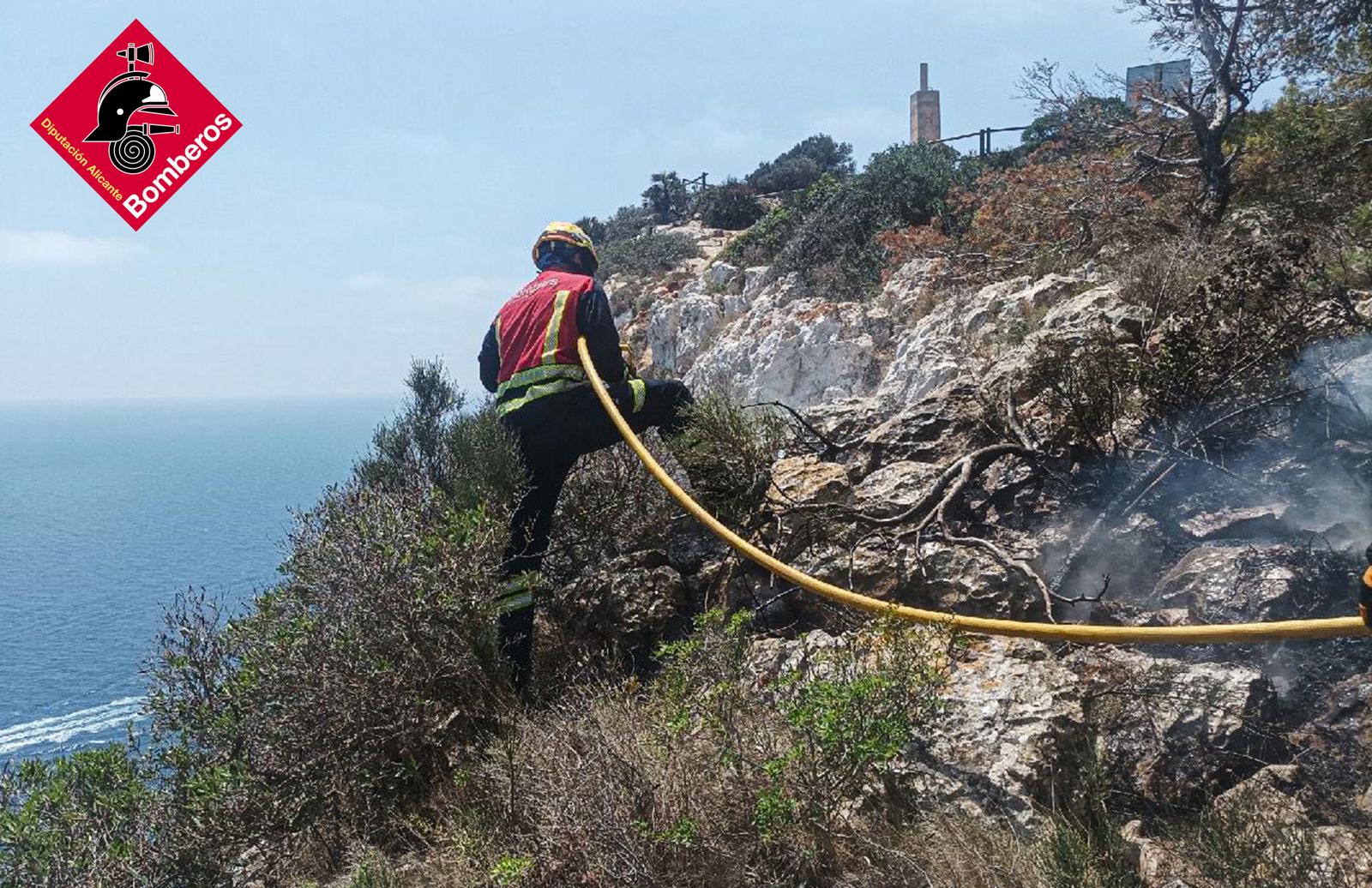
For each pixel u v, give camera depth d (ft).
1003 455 16.93
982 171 67.87
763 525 16.63
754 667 13.05
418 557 14.03
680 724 10.87
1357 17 37.09
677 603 16.35
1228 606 12.95
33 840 11.66
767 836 9.96
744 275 79.61
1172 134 41.11
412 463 18.62
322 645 13.38
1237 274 16.74
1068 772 10.66
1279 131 37.60
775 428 17.83
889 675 10.62
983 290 35.35
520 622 15.12
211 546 335.67
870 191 69.82
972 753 10.78
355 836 12.64
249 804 12.50
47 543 374.02
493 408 17.12
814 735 10.40
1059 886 8.91
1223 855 8.90
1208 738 10.94
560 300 16.15
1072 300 24.73
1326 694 11.84
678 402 17.17
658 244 111.24
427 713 13.48
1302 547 13.50
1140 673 11.84
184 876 12.03
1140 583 14.52
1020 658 12.66
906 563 14.79
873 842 9.95
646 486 17.98
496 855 10.81
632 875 9.96
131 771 12.94
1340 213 28.68
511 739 12.40
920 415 18.90
